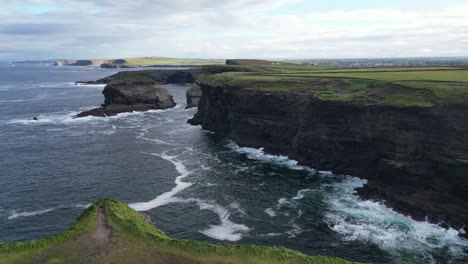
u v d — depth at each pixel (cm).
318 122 6938
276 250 2964
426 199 5078
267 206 5300
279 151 7900
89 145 8719
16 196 5678
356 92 6906
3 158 7669
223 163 7319
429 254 4116
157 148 8475
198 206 5297
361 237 4450
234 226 4712
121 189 5941
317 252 4147
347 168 6519
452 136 5050
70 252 2977
